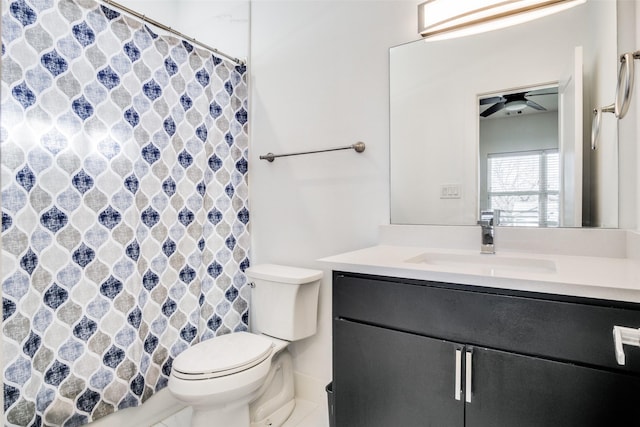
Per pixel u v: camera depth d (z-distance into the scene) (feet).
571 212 4.21
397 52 5.20
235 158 6.49
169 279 5.38
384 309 3.60
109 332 4.64
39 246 4.03
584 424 2.70
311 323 5.64
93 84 4.48
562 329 2.78
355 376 3.82
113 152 4.69
